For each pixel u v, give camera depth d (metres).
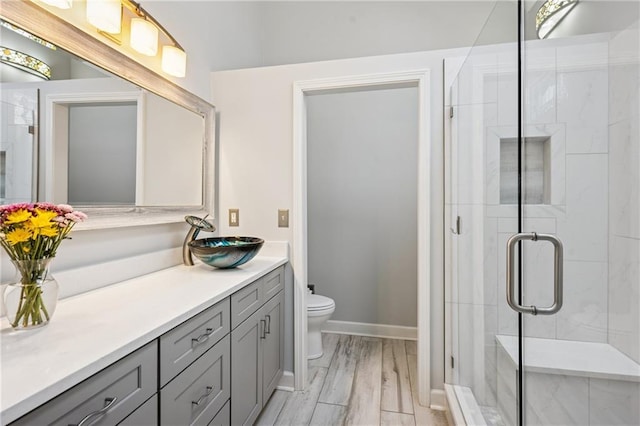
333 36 3.15
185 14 1.99
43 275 0.96
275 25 3.26
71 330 0.93
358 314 3.17
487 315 1.51
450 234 2.01
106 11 1.31
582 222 0.94
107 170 1.40
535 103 1.12
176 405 1.07
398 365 2.54
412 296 3.07
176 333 1.07
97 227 1.35
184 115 1.91
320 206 3.24
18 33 1.06
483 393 1.56
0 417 0.57
